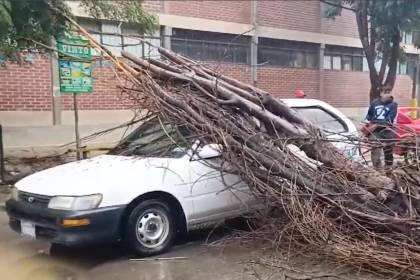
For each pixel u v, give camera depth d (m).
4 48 8.57
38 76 13.13
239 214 6.05
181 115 5.78
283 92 19.14
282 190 5.30
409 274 4.62
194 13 16.47
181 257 5.41
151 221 5.45
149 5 15.38
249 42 18.06
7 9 7.34
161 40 15.76
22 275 4.95
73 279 4.83
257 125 5.79
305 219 5.01
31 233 5.29
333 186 5.25
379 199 5.19
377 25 13.46
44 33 8.49
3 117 12.66
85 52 8.97
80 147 10.09
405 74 23.52
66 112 13.62
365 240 4.91
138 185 5.31
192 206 5.68
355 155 5.79
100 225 5.04
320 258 5.16
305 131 5.68
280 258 5.28
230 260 5.29
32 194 5.31
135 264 5.22
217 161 5.86
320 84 20.34
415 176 5.18
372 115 9.84
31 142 13.01
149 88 5.98
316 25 20.05
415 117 13.31
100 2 9.71
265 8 18.38
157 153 6.02
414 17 12.74
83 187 5.12
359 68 21.98
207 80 5.98
